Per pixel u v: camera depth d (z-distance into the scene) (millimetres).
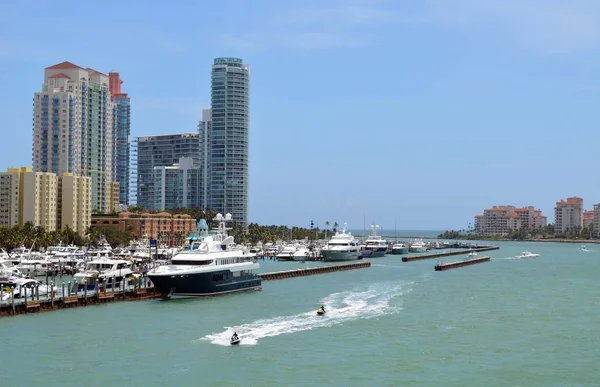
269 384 80562
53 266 197250
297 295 159125
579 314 131875
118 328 111062
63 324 113625
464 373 86312
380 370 87188
